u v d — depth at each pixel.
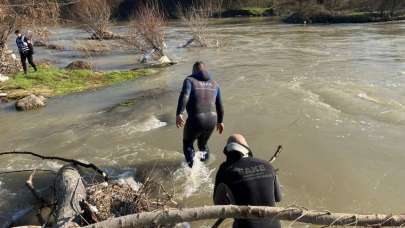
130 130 9.48
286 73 14.91
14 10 17.34
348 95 11.23
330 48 21.42
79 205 5.29
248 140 8.45
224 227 5.30
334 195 6.14
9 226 5.61
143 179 6.87
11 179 7.09
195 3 57.31
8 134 9.78
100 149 8.37
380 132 8.52
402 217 4.08
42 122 10.63
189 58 20.25
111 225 4.19
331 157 7.45
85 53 24.30
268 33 31.72
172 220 4.14
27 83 15.13
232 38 28.78
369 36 26.44
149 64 19.30
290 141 8.29
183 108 6.70
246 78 14.30
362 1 44.97
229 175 3.96
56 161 7.86
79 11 31.78
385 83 12.58
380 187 6.32
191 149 7.09
